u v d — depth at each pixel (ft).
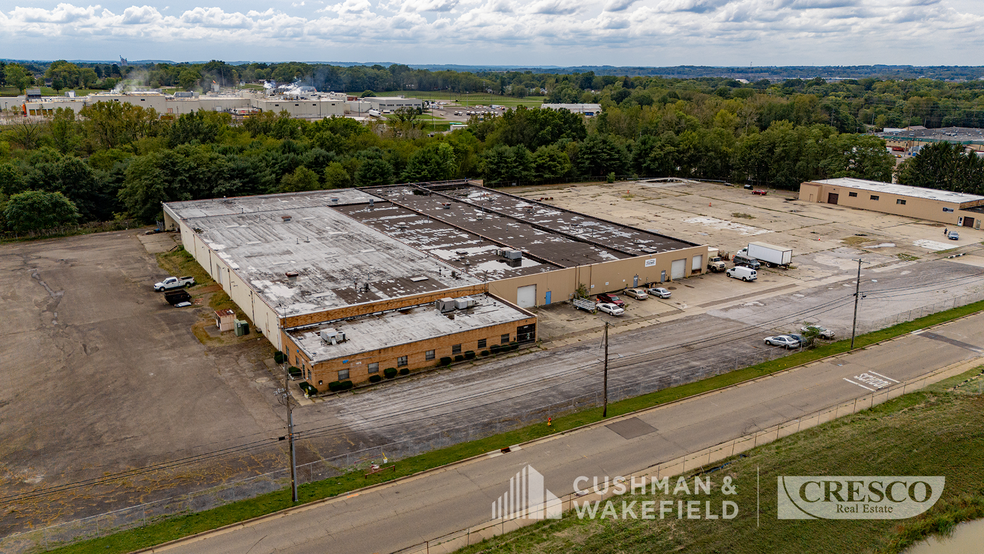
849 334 216.33
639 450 146.30
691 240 340.80
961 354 199.31
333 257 259.19
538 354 201.05
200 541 116.37
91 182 382.83
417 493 130.52
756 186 522.88
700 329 221.05
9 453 146.00
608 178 544.62
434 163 477.77
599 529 119.85
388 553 112.88
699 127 648.79
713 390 175.42
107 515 123.44
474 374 186.91
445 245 281.95
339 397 172.55
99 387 177.17
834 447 147.33
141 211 365.20
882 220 390.21
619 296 256.73
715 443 148.97
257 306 214.90
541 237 299.17
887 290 261.65
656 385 178.40
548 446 148.05
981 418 159.63
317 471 138.51
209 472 138.31
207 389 176.14
